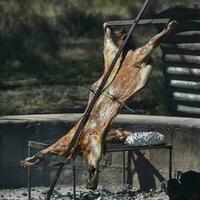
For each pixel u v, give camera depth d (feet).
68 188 26.96
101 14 47.09
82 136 20.17
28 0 47.67
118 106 19.93
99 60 43.73
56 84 40.73
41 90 39.86
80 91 40.06
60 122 26.91
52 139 26.99
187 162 25.52
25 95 39.22
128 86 19.94
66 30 46.11
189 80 31.27
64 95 39.60
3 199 24.98
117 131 23.82
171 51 31.83
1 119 27.09
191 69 31.09
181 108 31.81
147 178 26.37
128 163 26.63
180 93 31.81
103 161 26.96
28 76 41.65
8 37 44.86
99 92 19.79
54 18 46.68
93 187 19.72
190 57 30.99
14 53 43.91
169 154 24.85
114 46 21.01
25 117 27.71
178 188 23.49
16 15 46.34
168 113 32.99
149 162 26.27
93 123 20.21
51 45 44.96
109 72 19.67
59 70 42.55
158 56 42.75
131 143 23.32
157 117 27.45
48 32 45.85
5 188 26.81
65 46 45.03
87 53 44.45
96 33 46.06
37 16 46.62
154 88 39.65
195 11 31.12
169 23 19.69
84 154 20.01
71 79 41.42
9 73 41.81
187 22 31.04
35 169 26.96
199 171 25.23
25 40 45.01
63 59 43.88
